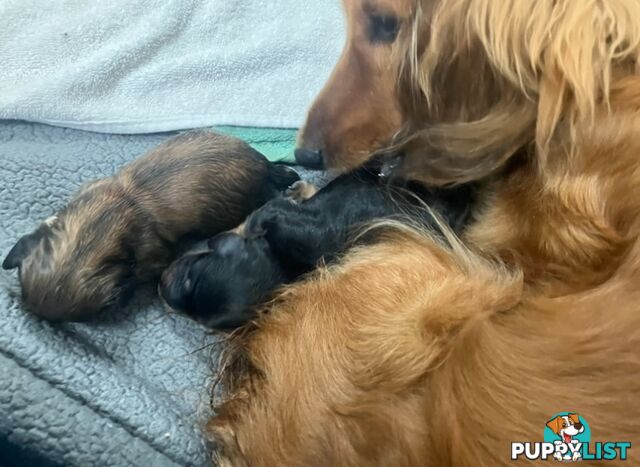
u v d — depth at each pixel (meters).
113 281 0.29
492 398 0.18
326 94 0.26
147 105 0.36
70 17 0.37
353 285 0.22
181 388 0.26
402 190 0.26
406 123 0.25
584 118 0.20
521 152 0.22
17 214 0.30
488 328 0.19
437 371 0.19
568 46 0.20
